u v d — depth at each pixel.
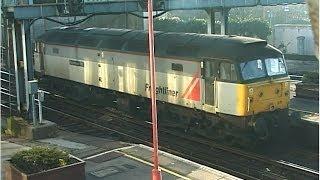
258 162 16.27
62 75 28.59
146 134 20.33
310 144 18.31
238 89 17.33
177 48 20.09
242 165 16.03
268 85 17.94
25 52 20.86
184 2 25.81
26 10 20.75
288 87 18.73
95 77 25.47
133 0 25.25
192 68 19.23
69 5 22.56
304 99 26.31
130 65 22.77
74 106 26.20
